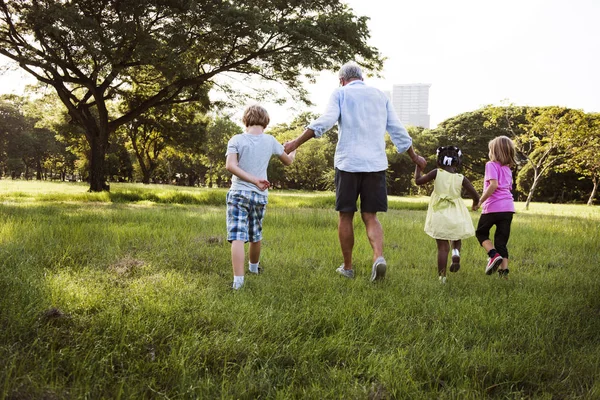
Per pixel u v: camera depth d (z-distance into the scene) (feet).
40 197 49.67
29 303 8.48
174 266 13.60
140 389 5.86
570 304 10.46
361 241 20.54
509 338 8.16
